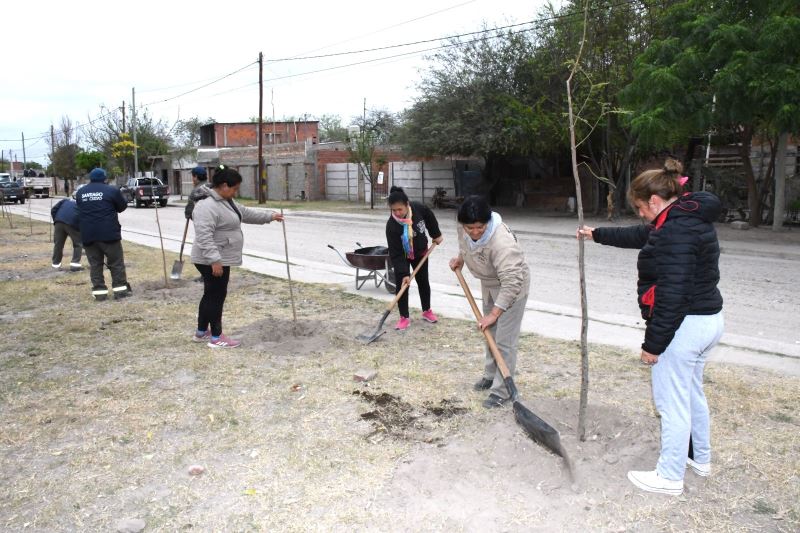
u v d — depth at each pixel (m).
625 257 12.42
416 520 3.20
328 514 3.28
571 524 3.14
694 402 3.46
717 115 13.44
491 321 4.39
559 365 5.55
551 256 12.73
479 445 3.98
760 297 8.61
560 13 20.08
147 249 14.45
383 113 30.84
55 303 8.59
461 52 22.34
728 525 3.12
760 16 13.59
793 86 11.84
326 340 6.43
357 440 4.13
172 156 49.25
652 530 3.09
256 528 3.18
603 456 3.77
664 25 15.45
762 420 4.31
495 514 3.23
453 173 29.25
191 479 3.69
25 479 3.73
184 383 5.28
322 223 22.25
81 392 5.12
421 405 4.71
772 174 17.98
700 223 3.10
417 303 8.20
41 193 53.06
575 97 18.98
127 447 4.12
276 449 4.04
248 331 6.86
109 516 3.34
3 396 5.05
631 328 6.78
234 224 6.21
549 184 26.08
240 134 57.00
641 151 20.52
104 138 49.97
